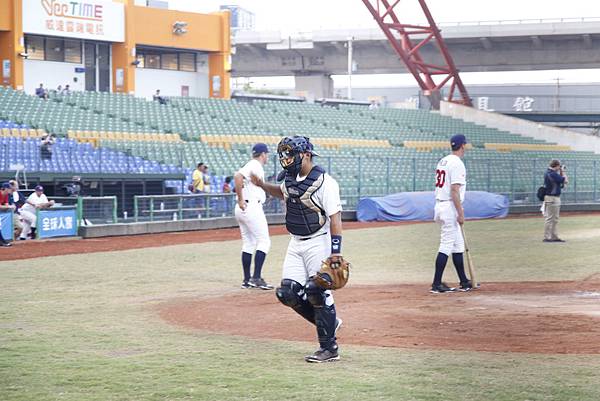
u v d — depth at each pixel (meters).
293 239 14.01
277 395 11.10
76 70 76.38
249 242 24.20
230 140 73.62
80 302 21.11
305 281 13.94
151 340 15.52
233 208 54.16
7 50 70.12
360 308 19.34
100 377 12.30
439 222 23.00
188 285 24.84
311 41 130.62
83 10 74.81
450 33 123.88
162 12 82.19
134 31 79.62
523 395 11.09
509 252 36.16
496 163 75.00
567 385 11.66
